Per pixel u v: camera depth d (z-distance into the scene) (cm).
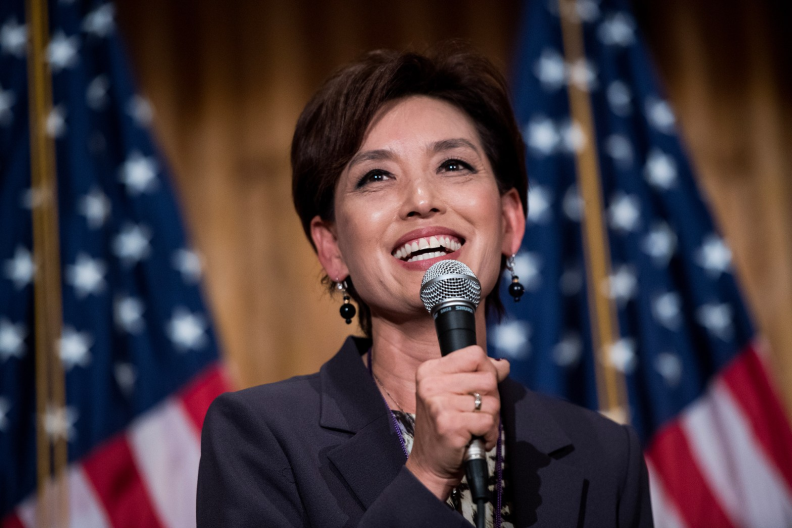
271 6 845
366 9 852
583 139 586
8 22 592
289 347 785
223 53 836
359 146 246
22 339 547
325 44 846
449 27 848
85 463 528
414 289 230
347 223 243
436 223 235
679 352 557
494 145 266
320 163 253
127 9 830
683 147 595
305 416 232
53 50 581
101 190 566
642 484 261
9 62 585
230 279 795
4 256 554
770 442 542
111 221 562
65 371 536
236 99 829
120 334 551
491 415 185
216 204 807
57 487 525
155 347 552
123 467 531
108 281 554
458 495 229
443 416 183
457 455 185
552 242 573
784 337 807
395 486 191
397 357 246
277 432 225
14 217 558
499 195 259
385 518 188
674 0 864
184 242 573
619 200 578
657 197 583
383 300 238
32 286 550
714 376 555
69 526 521
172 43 834
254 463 220
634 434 271
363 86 251
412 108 252
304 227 271
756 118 847
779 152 843
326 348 784
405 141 244
